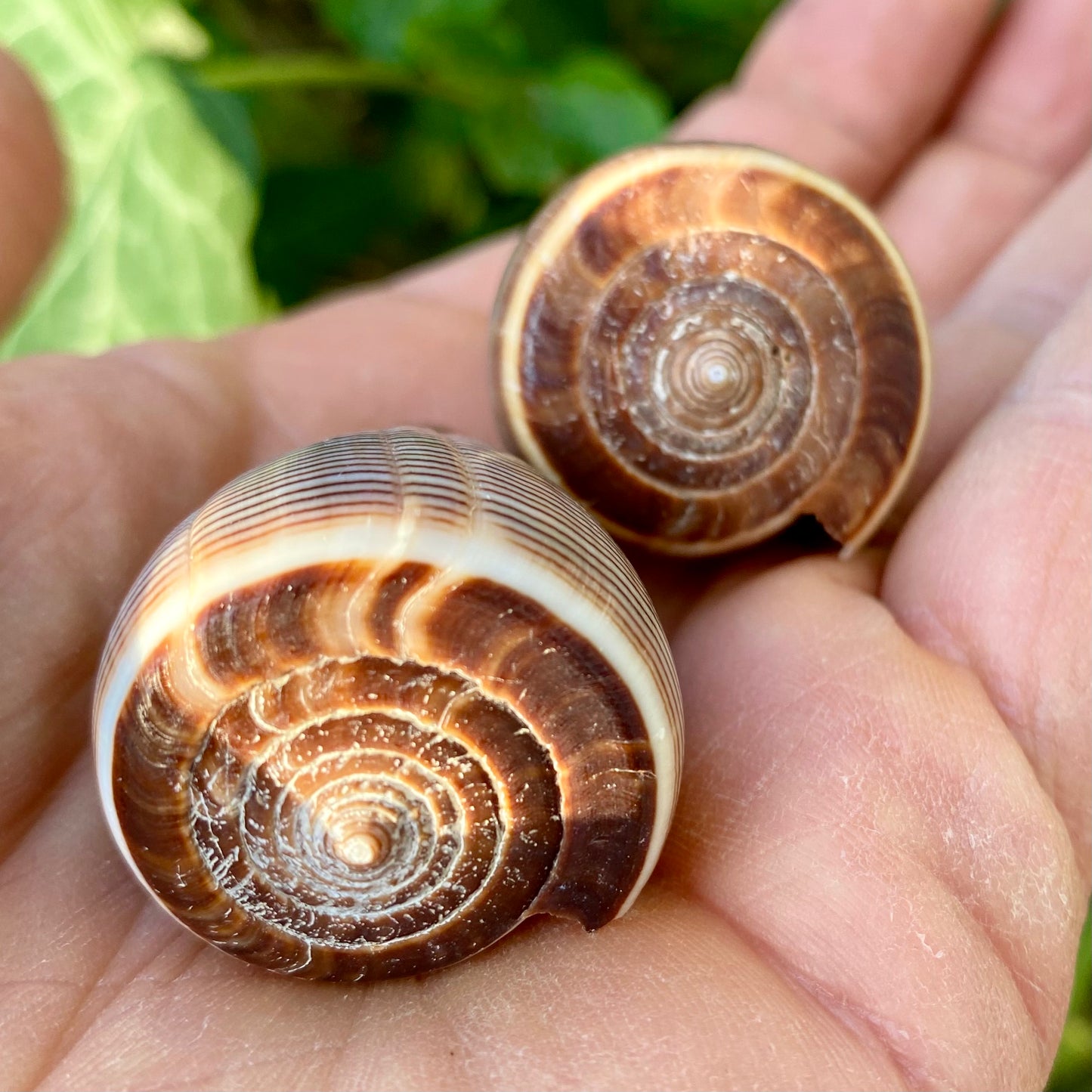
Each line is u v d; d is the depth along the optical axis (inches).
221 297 4.1
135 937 2.6
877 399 3.1
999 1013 2.4
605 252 3.0
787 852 2.5
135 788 2.2
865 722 2.6
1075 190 4.0
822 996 2.4
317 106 4.8
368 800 2.2
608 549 2.4
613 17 4.8
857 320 3.1
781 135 4.5
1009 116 4.5
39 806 2.7
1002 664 2.8
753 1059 2.2
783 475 3.2
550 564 2.2
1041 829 2.6
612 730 2.3
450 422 3.9
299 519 2.2
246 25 4.6
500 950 2.5
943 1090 2.3
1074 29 4.3
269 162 4.6
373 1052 2.2
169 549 2.3
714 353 3.1
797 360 3.1
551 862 2.3
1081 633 2.7
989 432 3.1
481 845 2.3
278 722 2.2
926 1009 2.3
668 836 2.7
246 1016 2.4
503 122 4.4
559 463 3.2
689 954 2.4
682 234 3.0
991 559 2.9
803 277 3.0
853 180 4.6
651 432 3.2
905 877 2.4
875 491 3.2
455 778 2.2
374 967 2.4
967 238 4.5
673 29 4.9
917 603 3.0
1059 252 3.9
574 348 3.1
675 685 2.4
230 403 3.5
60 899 2.6
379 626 2.1
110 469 3.0
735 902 2.5
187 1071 2.2
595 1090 2.1
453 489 2.2
